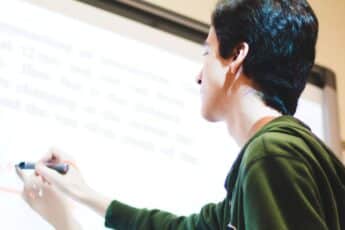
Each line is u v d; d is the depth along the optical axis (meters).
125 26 1.46
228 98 0.95
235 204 0.78
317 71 1.74
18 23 1.31
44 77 1.29
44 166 1.15
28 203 1.14
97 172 1.26
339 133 1.65
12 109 1.22
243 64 0.92
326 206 0.76
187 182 1.36
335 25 2.00
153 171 1.33
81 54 1.36
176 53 1.51
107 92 1.36
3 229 1.11
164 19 1.53
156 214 1.04
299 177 0.73
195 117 1.45
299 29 0.93
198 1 1.70
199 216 0.99
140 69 1.43
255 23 0.92
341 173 0.83
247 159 0.76
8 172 1.15
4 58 1.26
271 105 0.91
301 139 0.80
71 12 1.39
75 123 1.28
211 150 1.43
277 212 0.71
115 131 1.33
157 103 1.42
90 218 1.19
